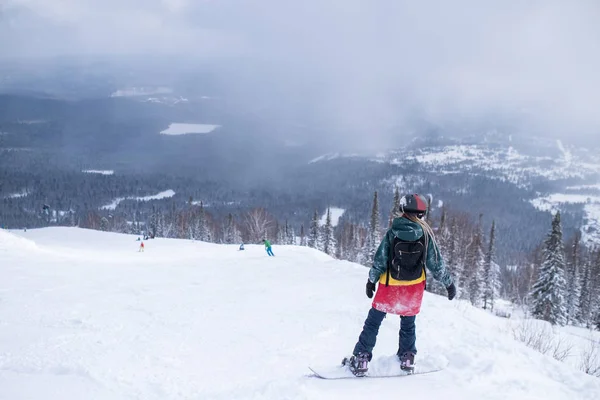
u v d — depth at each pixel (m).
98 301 9.27
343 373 3.89
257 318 7.59
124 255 28.17
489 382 3.63
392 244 3.81
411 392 3.44
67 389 3.83
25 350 5.34
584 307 47.81
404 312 3.80
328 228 61.91
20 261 16.36
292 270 15.00
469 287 47.22
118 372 4.52
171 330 6.74
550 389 3.65
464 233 51.47
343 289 10.65
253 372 4.70
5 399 3.48
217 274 14.56
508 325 8.92
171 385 4.23
